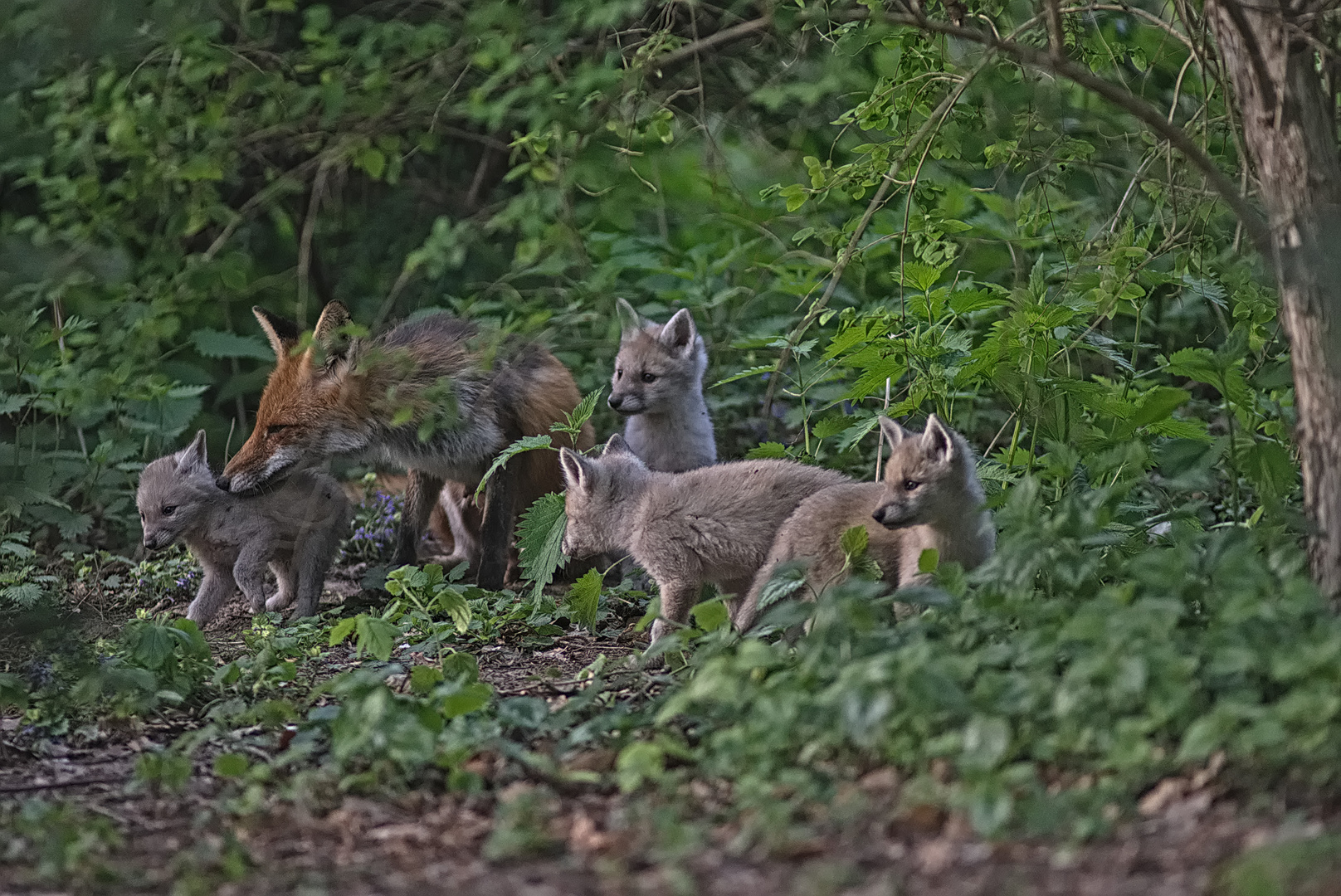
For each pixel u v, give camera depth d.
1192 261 12.24
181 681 10.11
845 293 18.19
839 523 10.46
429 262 10.09
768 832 6.49
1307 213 8.40
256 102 13.30
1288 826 6.07
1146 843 6.19
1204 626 7.98
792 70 13.88
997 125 12.40
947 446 9.64
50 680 9.57
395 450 14.04
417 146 12.29
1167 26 11.56
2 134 12.04
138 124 11.40
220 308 18.77
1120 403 11.29
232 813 7.77
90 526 15.34
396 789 7.89
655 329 15.16
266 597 14.59
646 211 21.33
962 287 13.82
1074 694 7.01
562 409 14.98
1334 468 8.25
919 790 6.71
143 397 15.75
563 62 12.78
